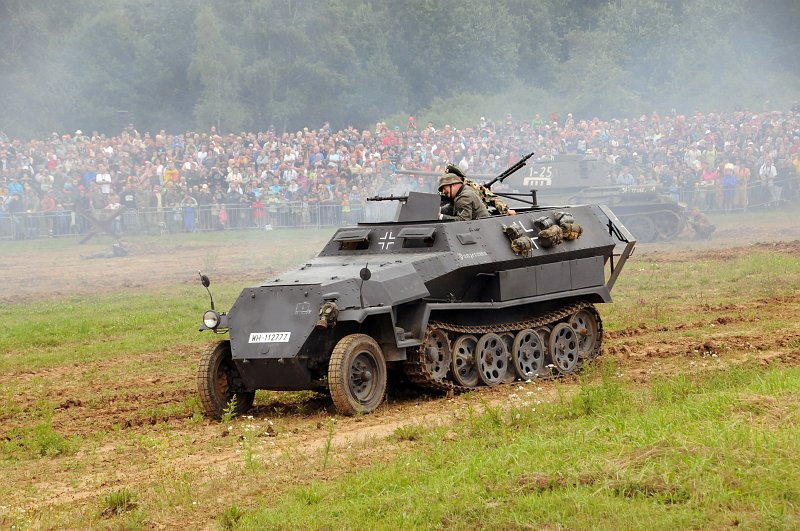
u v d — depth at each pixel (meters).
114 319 29.84
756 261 36.34
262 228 56.78
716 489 10.37
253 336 16.73
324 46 83.75
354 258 19.06
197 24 79.62
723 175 60.53
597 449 12.18
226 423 16.64
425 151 61.50
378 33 88.94
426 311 17.67
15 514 11.94
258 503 11.76
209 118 76.94
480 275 19.11
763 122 65.00
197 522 11.32
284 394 19.11
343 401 16.34
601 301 21.59
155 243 51.53
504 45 93.50
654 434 12.39
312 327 16.47
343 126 84.25
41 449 15.30
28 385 21.27
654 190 48.78
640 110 82.69
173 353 24.45
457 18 93.25
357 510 10.95
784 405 13.52
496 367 19.08
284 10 83.25
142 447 15.08
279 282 17.39
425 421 15.47
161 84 79.81
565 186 49.34
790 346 21.20
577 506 10.26
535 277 19.86
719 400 13.86
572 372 20.08
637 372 19.22
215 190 57.06
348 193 58.16
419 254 18.69
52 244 51.75
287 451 13.80
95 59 78.50
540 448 12.45
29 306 34.59
